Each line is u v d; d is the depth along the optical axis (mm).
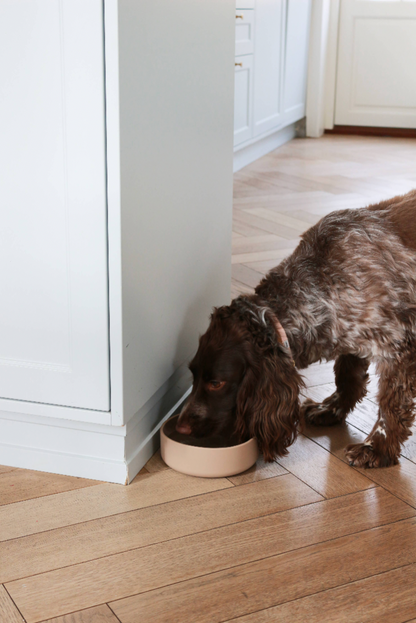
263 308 1586
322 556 1355
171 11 1555
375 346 1629
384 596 1248
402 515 1499
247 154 5750
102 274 1430
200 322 2033
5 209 1446
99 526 1443
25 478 1631
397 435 1682
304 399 2047
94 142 1355
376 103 7168
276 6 5594
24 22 1314
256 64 5316
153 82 1493
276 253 3422
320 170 5520
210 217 2020
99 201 1388
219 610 1208
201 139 1866
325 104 7324
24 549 1366
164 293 1705
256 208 4324
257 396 1554
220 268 2180
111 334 1464
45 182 1406
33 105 1362
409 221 1706
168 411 1891
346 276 1607
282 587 1266
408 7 6684
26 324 1519
